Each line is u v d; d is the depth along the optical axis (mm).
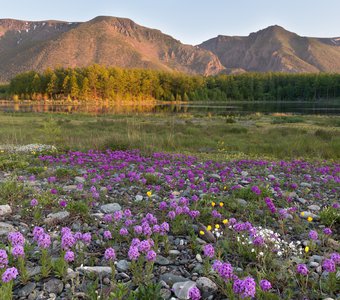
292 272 4449
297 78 195875
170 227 6184
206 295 3930
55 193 7906
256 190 8000
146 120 54781
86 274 4254
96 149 17781
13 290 3902
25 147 17359
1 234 5438
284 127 39938
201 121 53625
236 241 5457
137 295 3627
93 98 160875
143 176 10312
